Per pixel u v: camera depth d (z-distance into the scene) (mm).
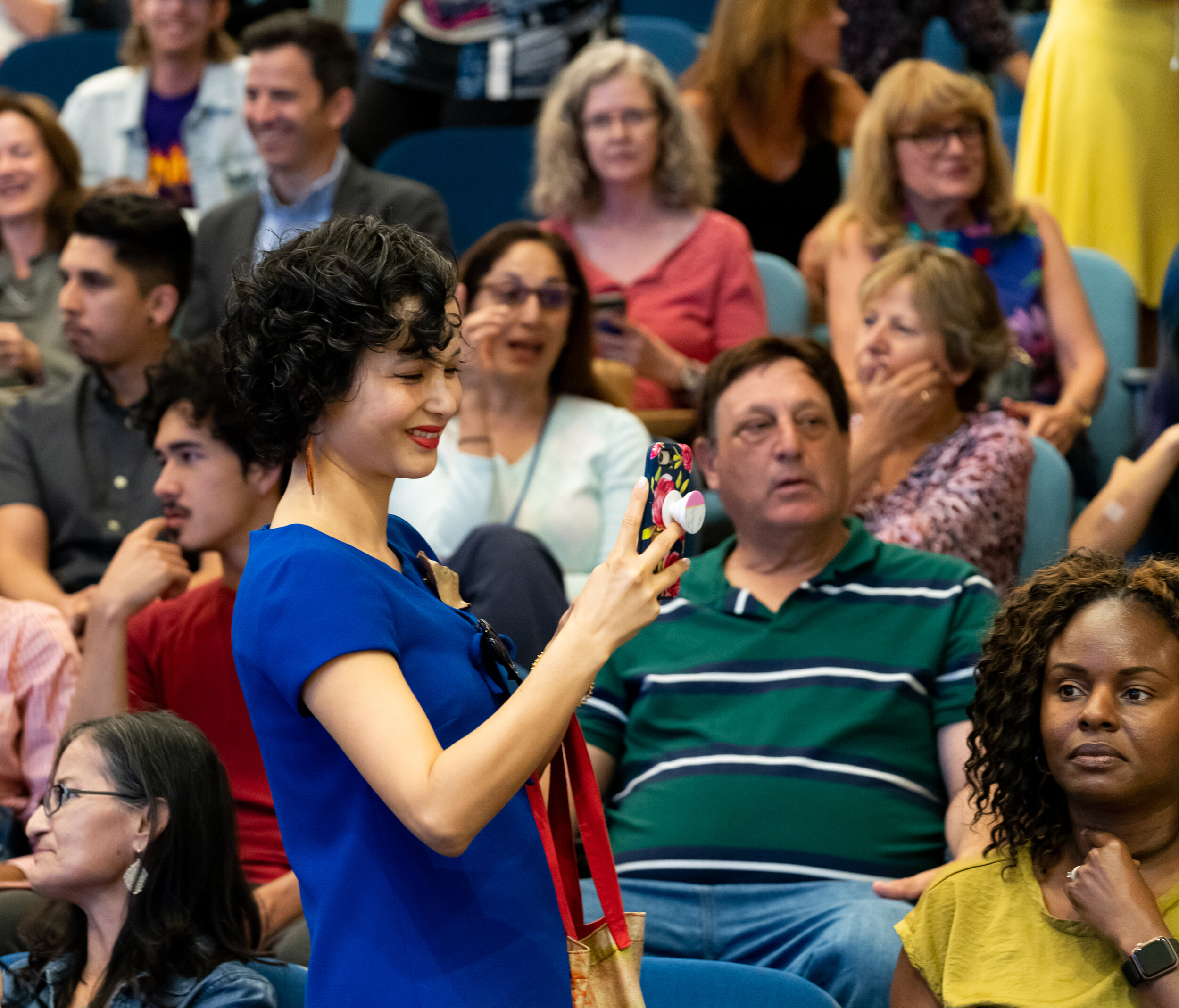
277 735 2689
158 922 4023
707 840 4805
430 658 2736
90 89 10008
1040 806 3658
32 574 6617
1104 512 6109
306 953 4555
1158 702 3432
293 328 2641
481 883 2707
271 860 5027
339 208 8484
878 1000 4258
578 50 9703
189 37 9750
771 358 5383
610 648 2602
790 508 5172
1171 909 3398
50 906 4297
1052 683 3557
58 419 6934
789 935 4547
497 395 6641
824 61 9094
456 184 9406
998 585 6023
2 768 5547
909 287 6258
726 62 9102
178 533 5379
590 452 6633
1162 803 3459
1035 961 3506
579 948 2863
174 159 9875
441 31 9688
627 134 8031
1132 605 3521
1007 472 6062
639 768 5098
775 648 5113
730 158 9094
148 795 4062
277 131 8336
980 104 7719
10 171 8391
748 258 8203
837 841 4770
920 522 5926
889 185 7941
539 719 2518
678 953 4680
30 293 8438
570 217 8336
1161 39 8531
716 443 5430
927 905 3730
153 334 6961
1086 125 8633
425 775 2461
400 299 2635
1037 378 7668
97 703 5227
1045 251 7781
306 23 8414
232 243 8492
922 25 10344
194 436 5340
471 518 6316
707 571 5398
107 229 6812
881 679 4977
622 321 7391
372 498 2799
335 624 2574
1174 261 6629
